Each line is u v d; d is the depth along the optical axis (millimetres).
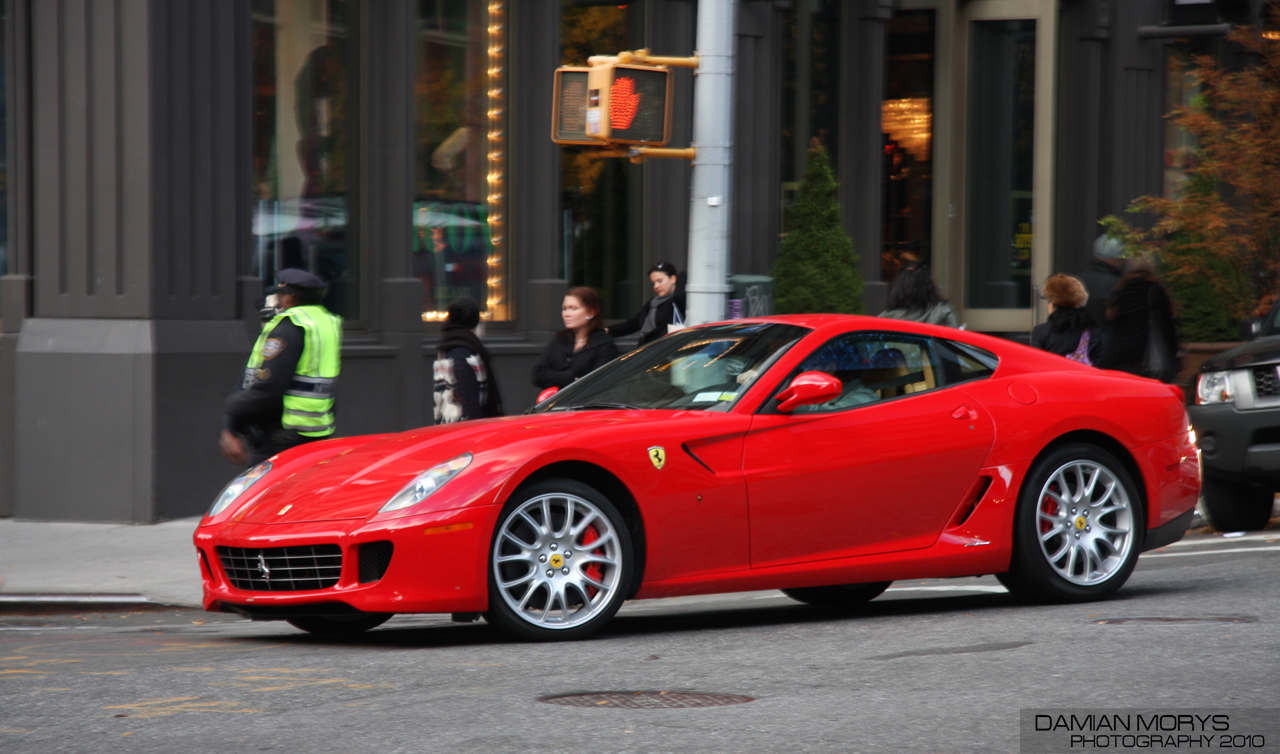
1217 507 18984
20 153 21344
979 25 34656
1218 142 29766
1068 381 13438
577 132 16141
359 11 24000
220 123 21453
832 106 32281
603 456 11375
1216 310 33594
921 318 17812
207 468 21125
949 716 8195
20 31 21203
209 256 21281
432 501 10883
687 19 28719
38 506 20969
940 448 12578
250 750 7641
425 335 24625
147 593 15914
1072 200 37125
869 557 12297
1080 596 13086
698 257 16578
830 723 8062
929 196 34938
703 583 11711
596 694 9008
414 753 7500
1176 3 37875
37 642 12703
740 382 12406
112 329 20672
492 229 26234
